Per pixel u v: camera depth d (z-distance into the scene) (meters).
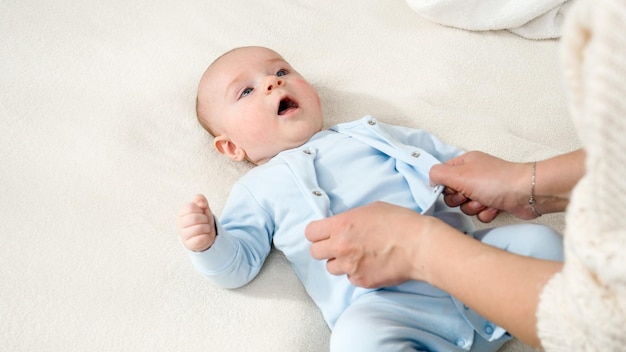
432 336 1.05
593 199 0.55
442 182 1.19
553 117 1.50
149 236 1.28
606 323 0.61
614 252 0.55
